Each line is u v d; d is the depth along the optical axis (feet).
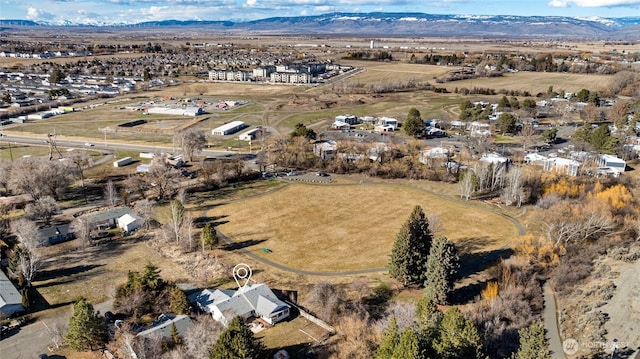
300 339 264.93
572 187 459.32
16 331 270.46
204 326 255.91
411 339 195.52
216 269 339.57
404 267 308.19
